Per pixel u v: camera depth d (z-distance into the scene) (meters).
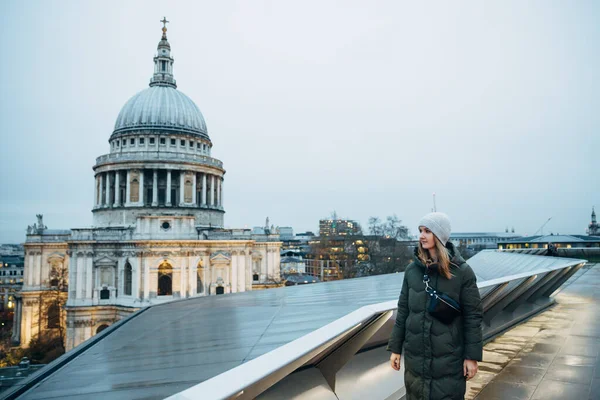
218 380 3.91
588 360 10.43
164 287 86.19
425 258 6.20
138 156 97.12
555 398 8.11
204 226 99.56
